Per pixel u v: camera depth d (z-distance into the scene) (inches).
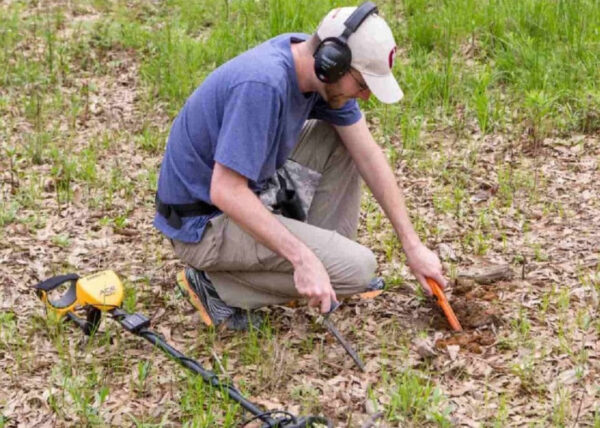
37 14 394.0
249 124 173.8
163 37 365.4
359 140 194.9
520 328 195.6
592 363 185.0
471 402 175.6
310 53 174.9
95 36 371.9
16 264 228.5
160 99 325.7
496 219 244.7
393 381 182.7
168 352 180.1
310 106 182.4
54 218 251.8
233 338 196.4
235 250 188.4
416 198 257.9
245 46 352.2
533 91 293.3
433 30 345.7
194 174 187.2
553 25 338.0
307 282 175.8
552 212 248.1
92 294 186.5
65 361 190.2
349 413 173.9
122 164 282.8
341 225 205.9
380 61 170.4
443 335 196.4
